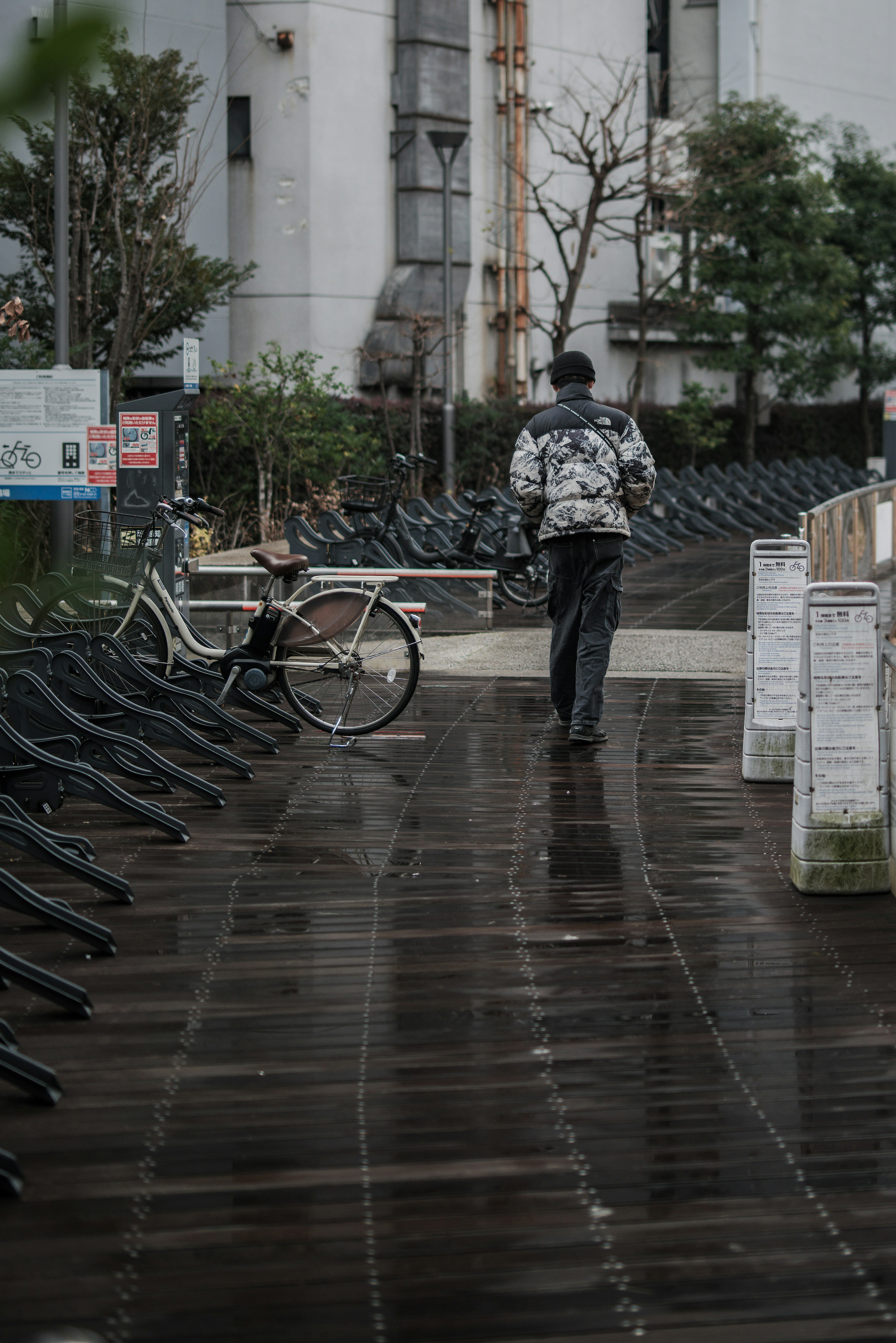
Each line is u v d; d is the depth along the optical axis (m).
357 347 21.59
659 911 4.41
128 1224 2.51
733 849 5.13
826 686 4.53
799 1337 2.19
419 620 8.93
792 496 24.39
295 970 3.85
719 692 8.58
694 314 26.58
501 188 24.06
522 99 23.94
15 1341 2.13
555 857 5.01
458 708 8.07
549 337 25.41
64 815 5.58
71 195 15.04
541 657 10.02
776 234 26.23
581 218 26.06
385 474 18.86
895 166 30.22
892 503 16.48
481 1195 2.63
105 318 16.44
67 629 7.05
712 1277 2.36
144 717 6.18
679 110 29.86
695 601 13.60
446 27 21.84
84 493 9.09
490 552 12.76
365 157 21.52
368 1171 2.72
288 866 4.87
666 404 28.67
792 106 30.92
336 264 21.23
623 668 9.44
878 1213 2.58
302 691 7.32
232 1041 3.36
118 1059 3.25
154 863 4.90
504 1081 3.15
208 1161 2.75
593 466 6.95
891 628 9.55
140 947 4.02
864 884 4.56
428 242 21.94
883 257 29.48
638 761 6.64
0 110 0.76
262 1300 2.28
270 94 20.78
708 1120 2.96
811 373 27.70
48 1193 2.62
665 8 30.09
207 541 14.80
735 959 3.97
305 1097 3.05
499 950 4.03
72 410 9.04
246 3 20.66
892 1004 3.64
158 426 8.89
